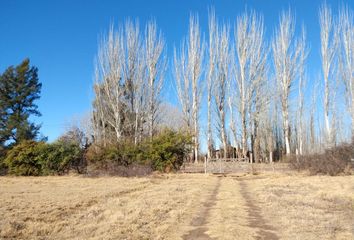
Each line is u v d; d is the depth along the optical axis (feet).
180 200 42.83
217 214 33.86
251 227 28.91
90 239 25.18
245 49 130.52
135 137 112.78
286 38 137.59
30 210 35.60
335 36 126.72
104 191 51.67
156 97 129.70
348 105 123.03
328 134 126.21
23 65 144.05
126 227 28.43
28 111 145.89
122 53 127.95
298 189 53.47
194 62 140.26
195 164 121.29
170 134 91.97
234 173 90.38
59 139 103.81
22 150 96.89
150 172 85.15
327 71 127.75
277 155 169.07
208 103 140.15
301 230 27.66
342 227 28.53
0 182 73.72
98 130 135.33
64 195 47.29
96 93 135.13
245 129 127.85
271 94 141.59
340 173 75.41
